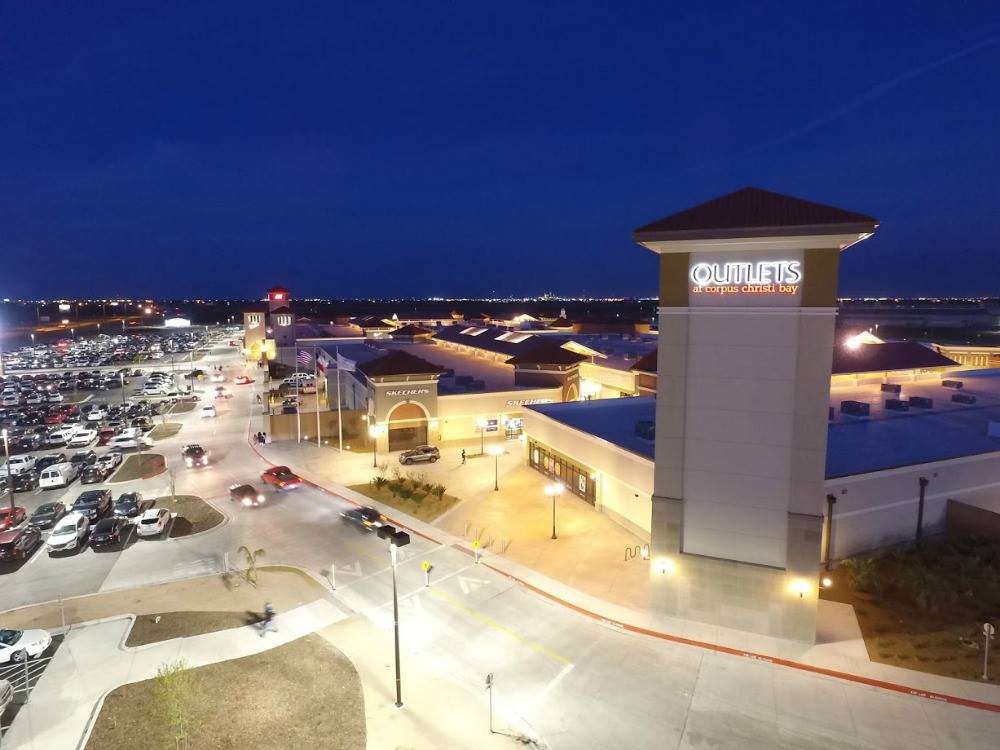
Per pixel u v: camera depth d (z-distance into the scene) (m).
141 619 27.44
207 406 74.75
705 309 26.20
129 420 72.19
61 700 21.83
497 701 21.89
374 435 57.50
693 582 27.25
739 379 26.00
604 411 50.22
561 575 31.84
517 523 39.19
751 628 26.36
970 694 21.78
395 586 21.42
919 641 25.08
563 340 91.88
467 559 33.84
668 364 27.03
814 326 24.58
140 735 20.02
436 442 59.59
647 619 27.52
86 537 36.94
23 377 109.56
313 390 89.31
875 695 21.94
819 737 19.91
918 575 27.42
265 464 53.50
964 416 44.12
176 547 35.66
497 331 102.50
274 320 118.12
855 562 30.06
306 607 28.53
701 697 22.06
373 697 22.05
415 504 42.84
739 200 26.58
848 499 31.50
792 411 25.28
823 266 24.20
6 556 33.19
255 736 19.98
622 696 22.17
